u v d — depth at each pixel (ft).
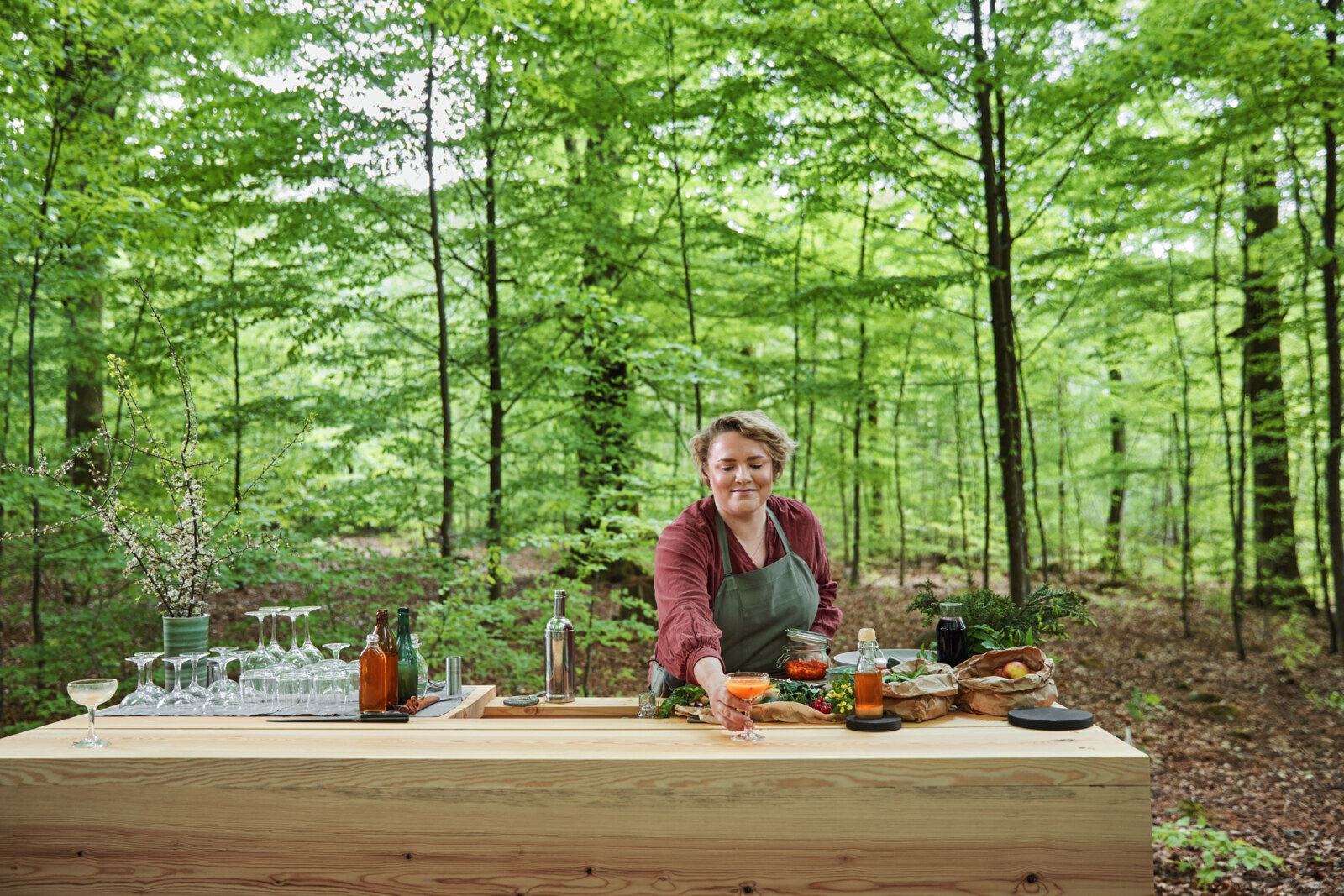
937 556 55.42
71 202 15.72
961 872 5.68
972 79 20.76
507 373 24.03
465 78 19.84
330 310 21.50
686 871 5.78
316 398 21.01
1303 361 35.32
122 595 18.98
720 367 21.40
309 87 19.12
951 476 48.91
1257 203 28.19
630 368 24.11
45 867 6.10
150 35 17.95
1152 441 54.39
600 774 5.83
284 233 20.18
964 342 39.88
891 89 22.75
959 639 7.75
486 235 22.30
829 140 23.45
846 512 45.78
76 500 17.65
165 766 6.07
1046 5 20.25
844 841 5.73
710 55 22.40
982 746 5.99
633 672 26.53
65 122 17.71
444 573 18.63
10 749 6.31
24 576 20.16
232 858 6.01
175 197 18.29
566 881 5.83
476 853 5.89
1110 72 20.36
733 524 7.90
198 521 8.62
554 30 20.35
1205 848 15.57
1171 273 30.76
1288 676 28.71
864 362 33.99
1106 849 5.63
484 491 28.91
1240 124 20.90
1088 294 29.71
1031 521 49.16
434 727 7.04
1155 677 29.25
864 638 6.73
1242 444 31.99
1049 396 45.60
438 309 21.70
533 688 20.48
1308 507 37.86
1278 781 20.45
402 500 20.66
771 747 6.04
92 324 24.14
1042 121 21.53
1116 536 46.14
